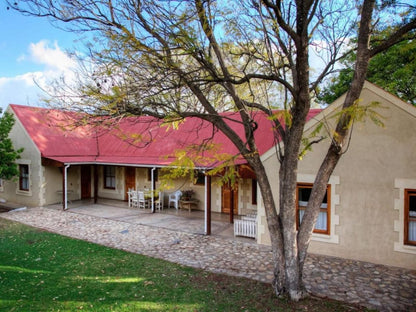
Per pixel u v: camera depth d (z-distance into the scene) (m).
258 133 14.70
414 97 17.28
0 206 18.52
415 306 6.47
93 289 7.23
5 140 16.52
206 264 9.02
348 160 9.47
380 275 8.19
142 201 17.89
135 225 13.97
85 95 5.95
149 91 6.02
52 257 9.57
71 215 16.06
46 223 14.33
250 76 6.29
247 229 11.88
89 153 19.50
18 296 6.85
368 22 6.00
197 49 5.90
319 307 6.35
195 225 13.92
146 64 5.91
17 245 10.84
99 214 16.30
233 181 6.54
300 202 10.48
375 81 16.86
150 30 5.90
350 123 5.96
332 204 9.73
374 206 9.14
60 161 17.20
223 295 6.91
